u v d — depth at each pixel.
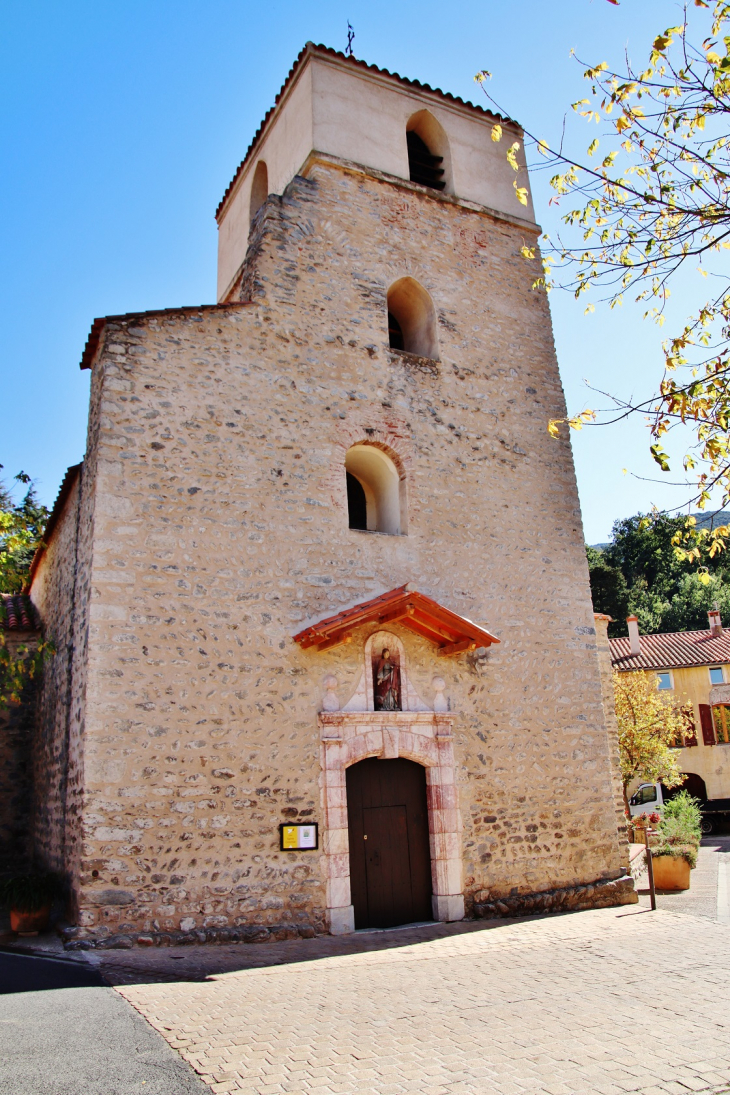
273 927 8.42
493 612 11.38
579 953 7.61
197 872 8.23
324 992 6.02
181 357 9.80
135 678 8.48
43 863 10.27
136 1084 4.06
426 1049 4.70
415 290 12.53
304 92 12.55
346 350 11.20
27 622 13.10
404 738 9.93
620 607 40.84
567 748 11.34
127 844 7.98
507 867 10.29
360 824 9.59
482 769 10.52
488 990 6.11
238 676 9.05
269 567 9.63
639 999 5.84
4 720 12.12
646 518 6.05
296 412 10.46
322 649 9.41
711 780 28.09
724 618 41.75
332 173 12.03
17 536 11.18
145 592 8.79
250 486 9.80
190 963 6.99
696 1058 4.58
